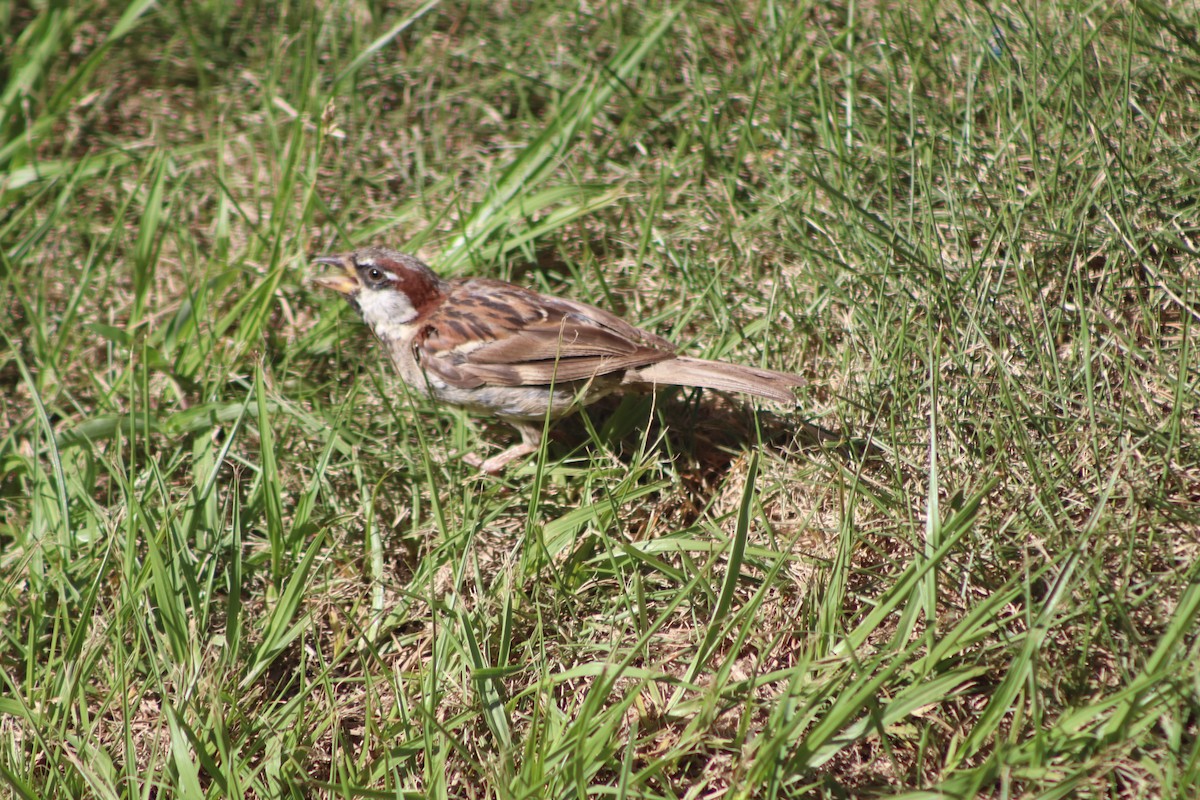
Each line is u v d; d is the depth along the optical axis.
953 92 10.54
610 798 6.38
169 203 11.48
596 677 6.76
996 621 6.62
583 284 10.16
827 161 10.53
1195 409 7.72
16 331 10.75
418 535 8.35
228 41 13.55
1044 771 5.68
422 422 9.57
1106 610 6.45
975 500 6.72
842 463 7.95
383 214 11.43
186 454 9.27
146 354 9.55
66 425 9.80
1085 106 9.26
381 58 12.71
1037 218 9.16
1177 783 5.66
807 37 11.80
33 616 7.80
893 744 6.54
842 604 7.17
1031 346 8.41
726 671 6.28
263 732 7.13
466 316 9.07
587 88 11.56
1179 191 8.81
